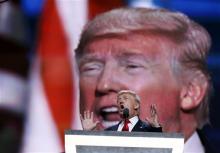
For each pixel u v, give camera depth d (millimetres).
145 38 18953
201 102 18875
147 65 18906
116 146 8445
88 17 19062
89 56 19016
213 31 18953
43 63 19125
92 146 8469
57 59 19125
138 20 18969
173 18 18984
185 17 18969
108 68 18938
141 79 18891
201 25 18953
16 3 19156
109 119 18750
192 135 18859
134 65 18922
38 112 19109
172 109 18906
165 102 18906
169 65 18938
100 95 18891
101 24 19031
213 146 18781
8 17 19125
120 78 18891
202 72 18891
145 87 18875
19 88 19156
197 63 18906
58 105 19094
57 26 19141
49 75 19125
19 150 19031
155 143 8422
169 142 8430
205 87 18859
